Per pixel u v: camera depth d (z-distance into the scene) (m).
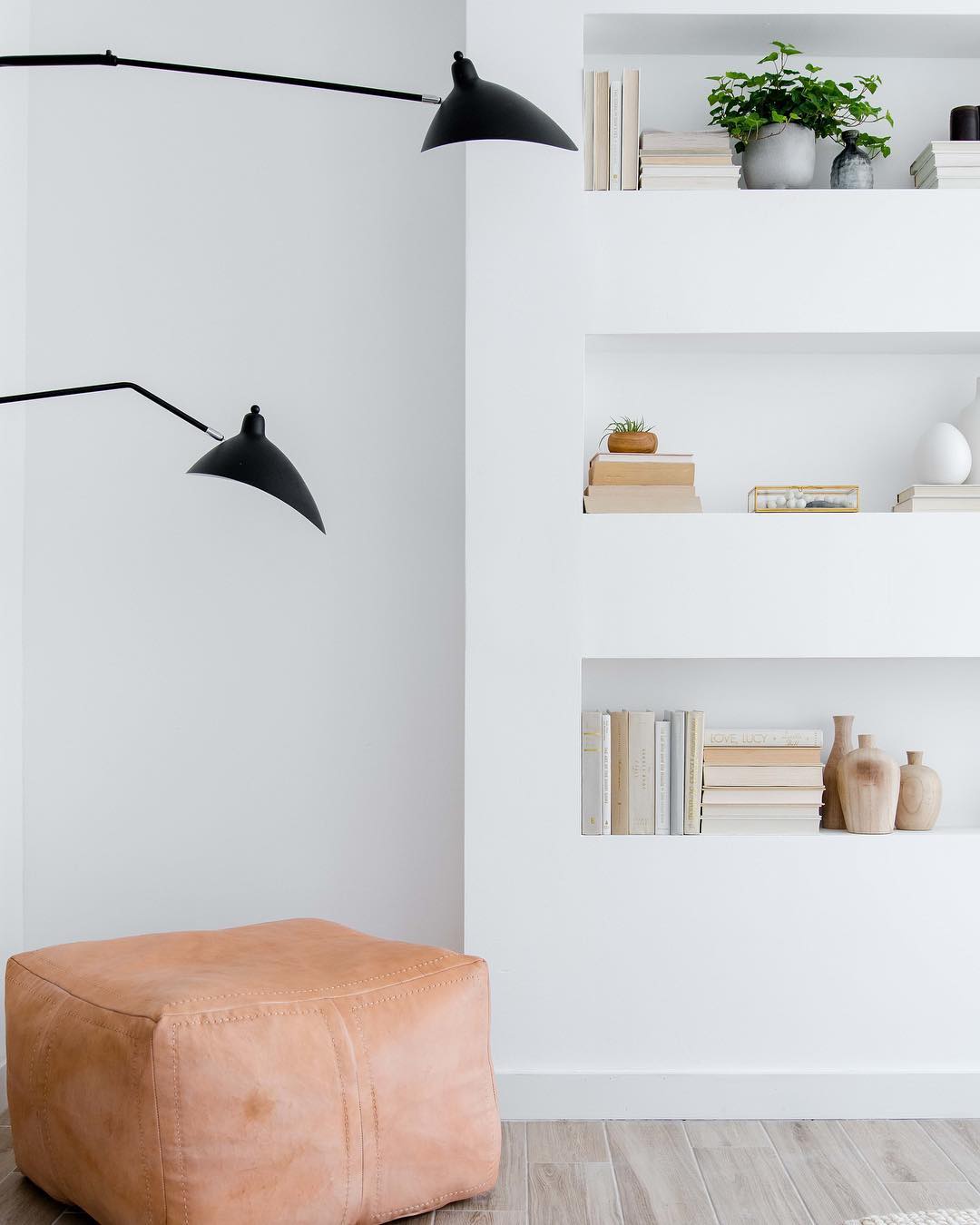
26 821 2.78
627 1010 2.46
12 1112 2.06
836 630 2.49
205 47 2.81
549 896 2.47
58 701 2.79
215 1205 1.73
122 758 2.78
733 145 2.71
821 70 2.77
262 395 2.79
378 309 2.80
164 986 1.87
